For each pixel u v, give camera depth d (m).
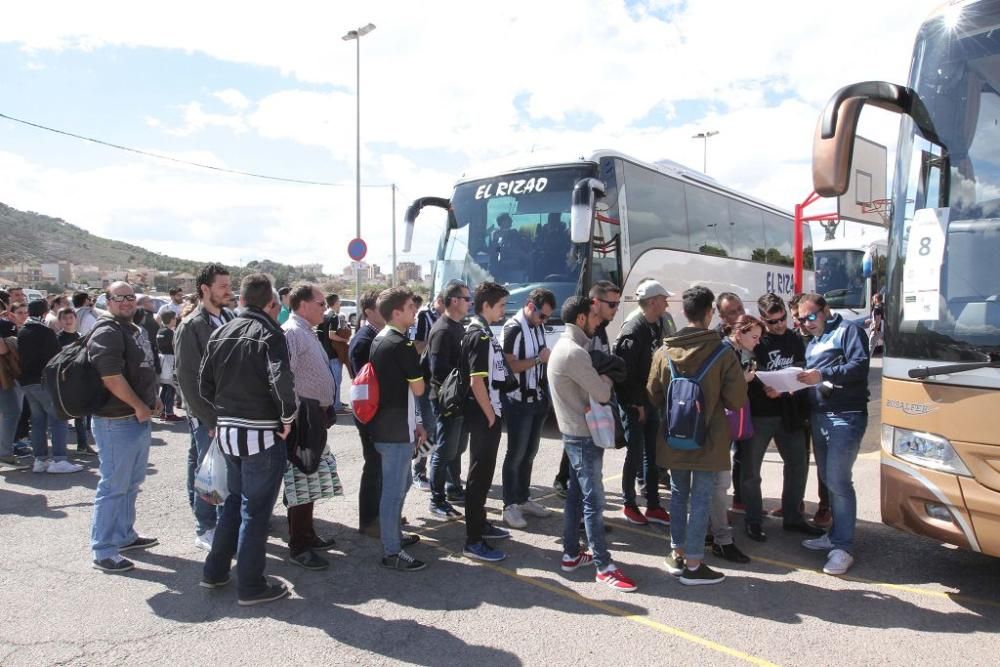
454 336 5.82
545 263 9.34
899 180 4.26
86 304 10.05
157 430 9.75
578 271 9.10
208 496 4.41
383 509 4.61
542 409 5.64
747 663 3.36
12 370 7.11
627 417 5.57
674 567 4.52
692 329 4.23
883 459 4.16
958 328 3.76
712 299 4.23
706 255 12.31
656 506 5.66
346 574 4.55
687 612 3.95
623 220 9.84
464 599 4.15
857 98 3.85
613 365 4.32
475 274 9.85
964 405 3.67
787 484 5.40
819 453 4.78
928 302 3.92
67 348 4.59
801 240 14.25
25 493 6.48
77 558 4.78
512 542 5.21
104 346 4.41
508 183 9.99
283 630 3.73
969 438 3.64
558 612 3.96
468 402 4.77
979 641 3.56
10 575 4.48
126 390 4.47
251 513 4.00
